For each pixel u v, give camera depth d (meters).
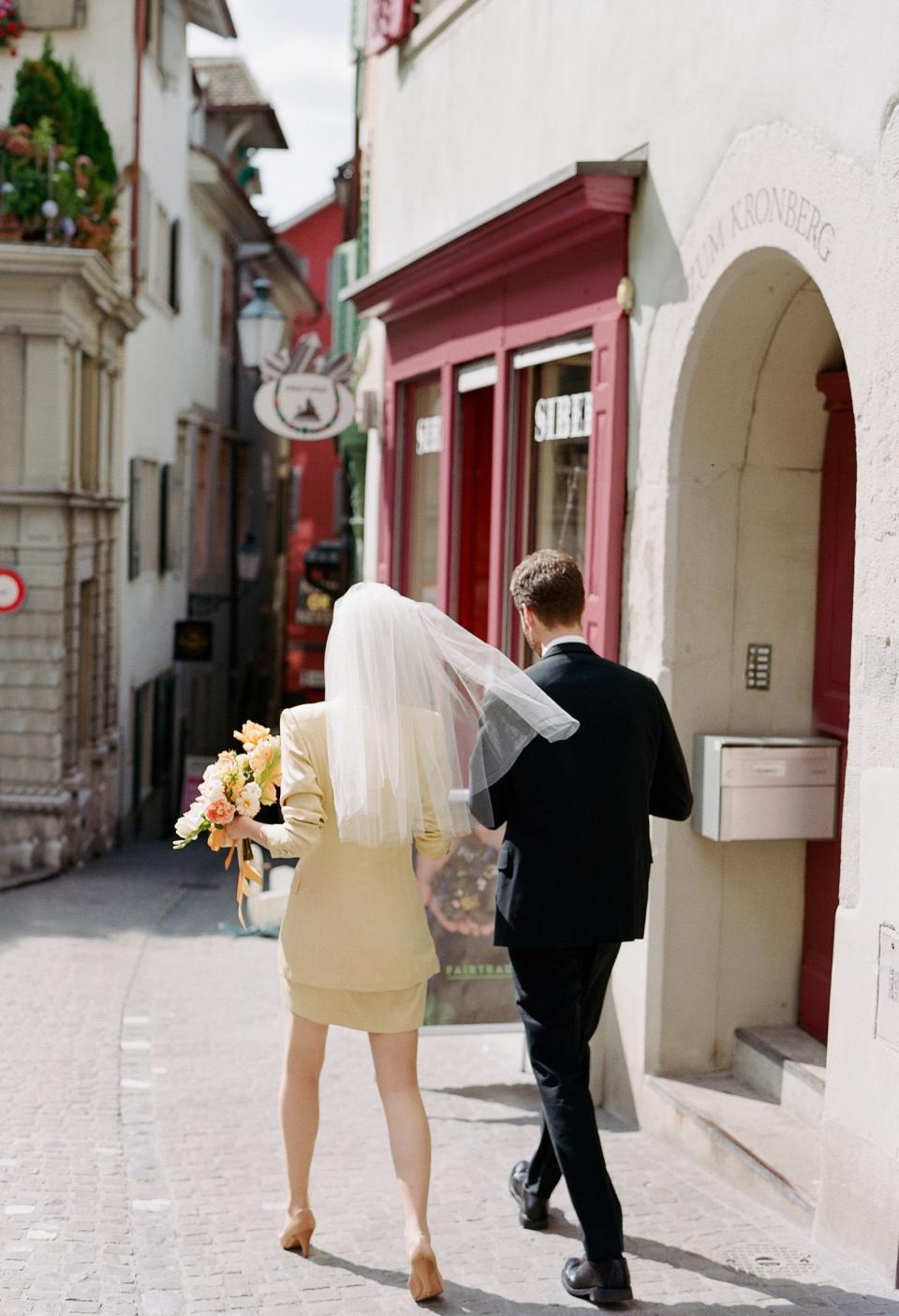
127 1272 4.23
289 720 4.25
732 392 5.78
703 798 5.76
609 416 6.44
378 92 11.50
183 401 27.33
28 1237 4.48
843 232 4.52
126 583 23.03
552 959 4.25
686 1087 5.79
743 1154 5.07
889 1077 4.14
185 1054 7.36
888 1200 4.14
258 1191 5.09
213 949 11.46
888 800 4.17
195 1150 5.61
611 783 4.25
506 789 4.27
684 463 5.82
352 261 17.27
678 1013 5.91
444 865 6.45
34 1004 8.62
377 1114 6.18
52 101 19.42
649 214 6.17
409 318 10.12
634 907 4.28
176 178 25.48
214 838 4.42
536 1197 4.70
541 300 7.49
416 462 10.58
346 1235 4.63
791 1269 4.29
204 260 29.28
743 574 5.87
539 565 4.46
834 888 5.76
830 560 5.81
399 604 4.31
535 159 7.97
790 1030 5.92
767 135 5.07
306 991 4.30
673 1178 5.23
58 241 18.52
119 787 23.12
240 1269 4.30
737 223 5.30
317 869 4.30
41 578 18.80
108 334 21.33
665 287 5.99
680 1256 4.41
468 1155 5.58
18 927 12.79
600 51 6.89
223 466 32.44
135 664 23.92
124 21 21.56
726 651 5.88
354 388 14.68
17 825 18.75
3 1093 6.35
